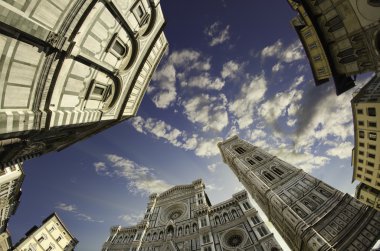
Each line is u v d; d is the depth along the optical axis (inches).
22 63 418.3
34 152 750.5
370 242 1066.7
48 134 615.8
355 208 1259.2
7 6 352.2
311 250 1166.3
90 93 655.1
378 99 1678.2
